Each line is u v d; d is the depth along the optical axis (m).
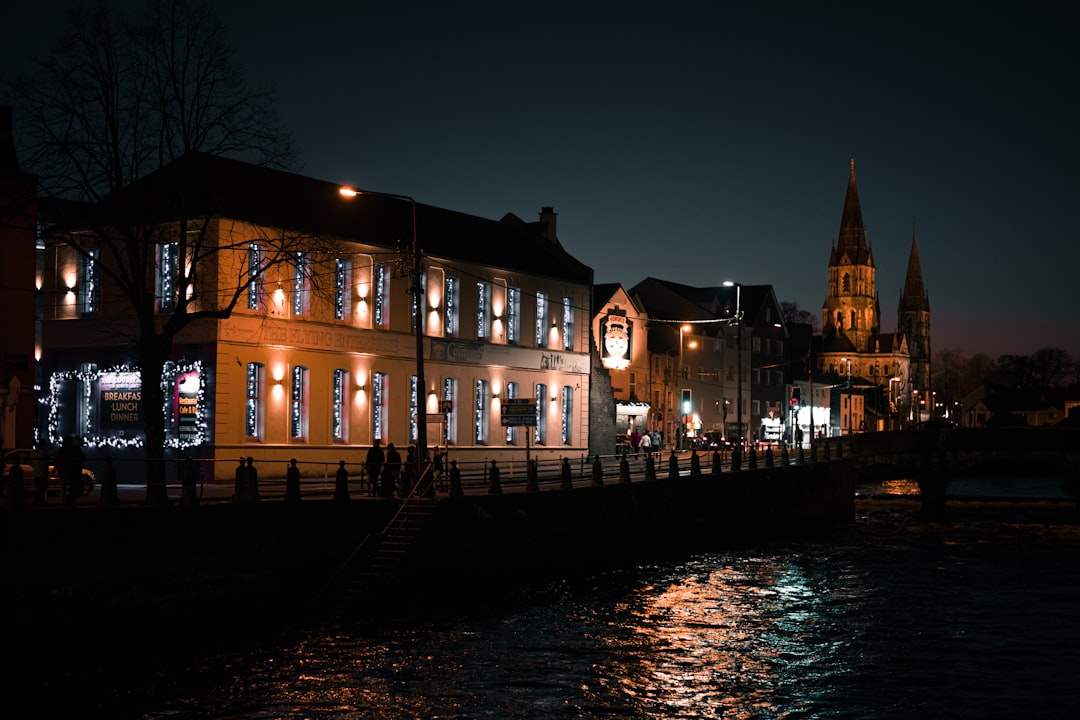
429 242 62.19
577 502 45.09
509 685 27.97
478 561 39.53
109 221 40.53
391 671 28.64
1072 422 175.75
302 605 33.72
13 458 32.56
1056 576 48.00
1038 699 27.81
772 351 129.88
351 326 56.28
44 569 27.00
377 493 39.50
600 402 76.38
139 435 51.41
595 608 38.31
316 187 60.06
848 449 79.25
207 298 49.47
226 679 27.25
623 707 26.55
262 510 32.56
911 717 26.30
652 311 110.31
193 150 39.53
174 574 29.97
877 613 38.81
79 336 53.28
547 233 78.50
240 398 50.56
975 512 82.31
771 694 28.06
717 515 56.38
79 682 26.41
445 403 43.50
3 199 40.59
